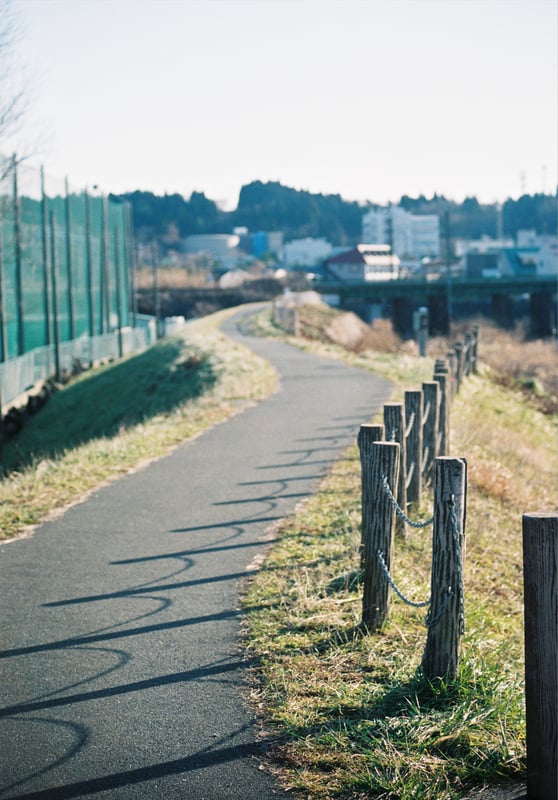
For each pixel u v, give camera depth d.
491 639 6.86
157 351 40.31
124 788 4.67
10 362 36.75
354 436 16.42
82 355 50.59
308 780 4.72
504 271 156.25
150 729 5.31
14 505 11.46
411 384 24.61
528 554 4.48
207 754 5.01
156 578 8.29
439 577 5.63
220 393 23.69
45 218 43.75
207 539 9.64
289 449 15.30
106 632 6.93
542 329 102.06
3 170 35.62
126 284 68.81
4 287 40.25
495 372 33.97
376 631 6.66
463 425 17.95
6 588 8.12
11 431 33.88
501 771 4.77
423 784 4.65
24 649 6.62
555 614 4.43
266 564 8.54
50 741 5.18
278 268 180.25
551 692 4.44
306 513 10.59
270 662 6.21
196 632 6.86
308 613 7.09
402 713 5.36
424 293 103.69
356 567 8.11
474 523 11.48
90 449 15.88
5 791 4.65
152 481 12.95
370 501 6.66
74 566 8.77
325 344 45.16
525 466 18.30
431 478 11.80
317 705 5.52
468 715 5.18
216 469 13.74
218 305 122.50
